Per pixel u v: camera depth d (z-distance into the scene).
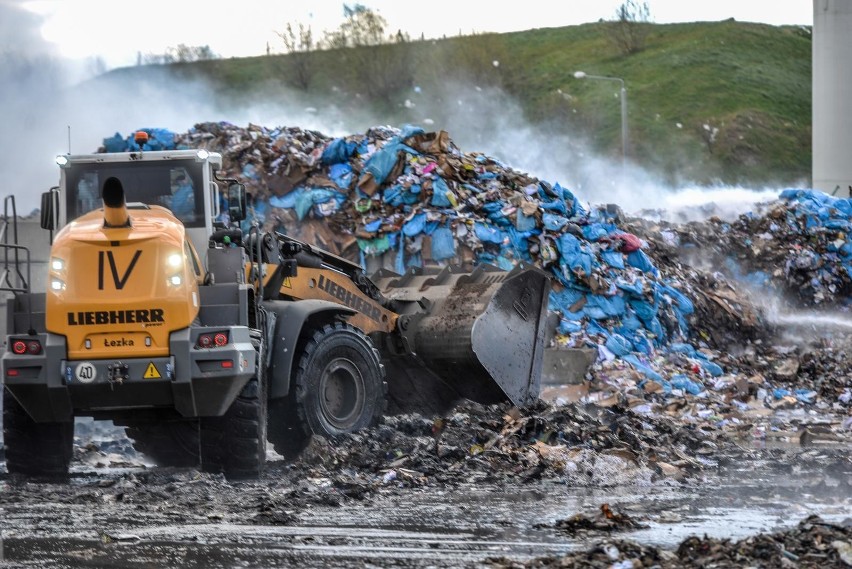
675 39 191.88
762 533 16.11
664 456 26.23
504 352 30.33
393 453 26.09
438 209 45.38
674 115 162.62
